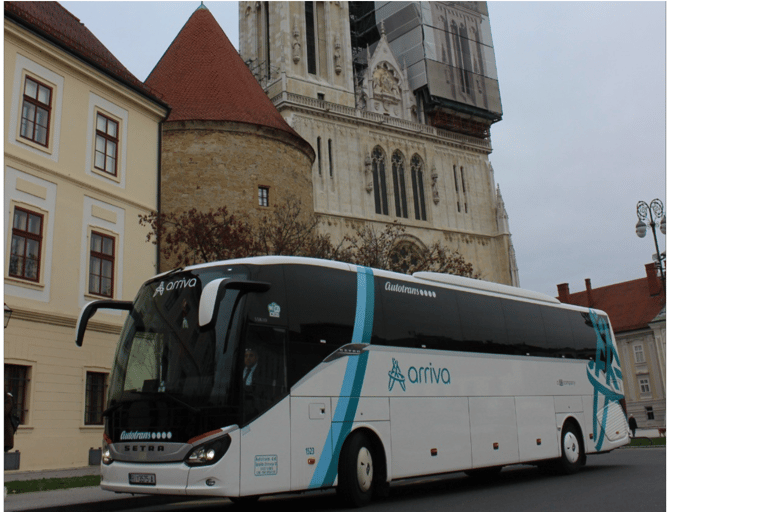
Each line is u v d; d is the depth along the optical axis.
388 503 12.70
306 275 12.32
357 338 12.83
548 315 18.44
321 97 65.75
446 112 74.38
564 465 17.62
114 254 25.38
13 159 21.61
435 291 15.09
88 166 24.73
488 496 13.45
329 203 61.00
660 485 14.02
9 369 20.75
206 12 45.53
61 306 22.73
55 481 16.77
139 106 27.78
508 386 16.20
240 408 10.59
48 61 23.58
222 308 11.04
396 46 77.19
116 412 11.20
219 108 39.50
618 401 20.22
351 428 12.25
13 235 21.39
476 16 80.38
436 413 14.06
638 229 32.53
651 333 73.19
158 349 11.25
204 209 37.16
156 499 13.85
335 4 70.38
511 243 72.69
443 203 70.12
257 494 10.56
